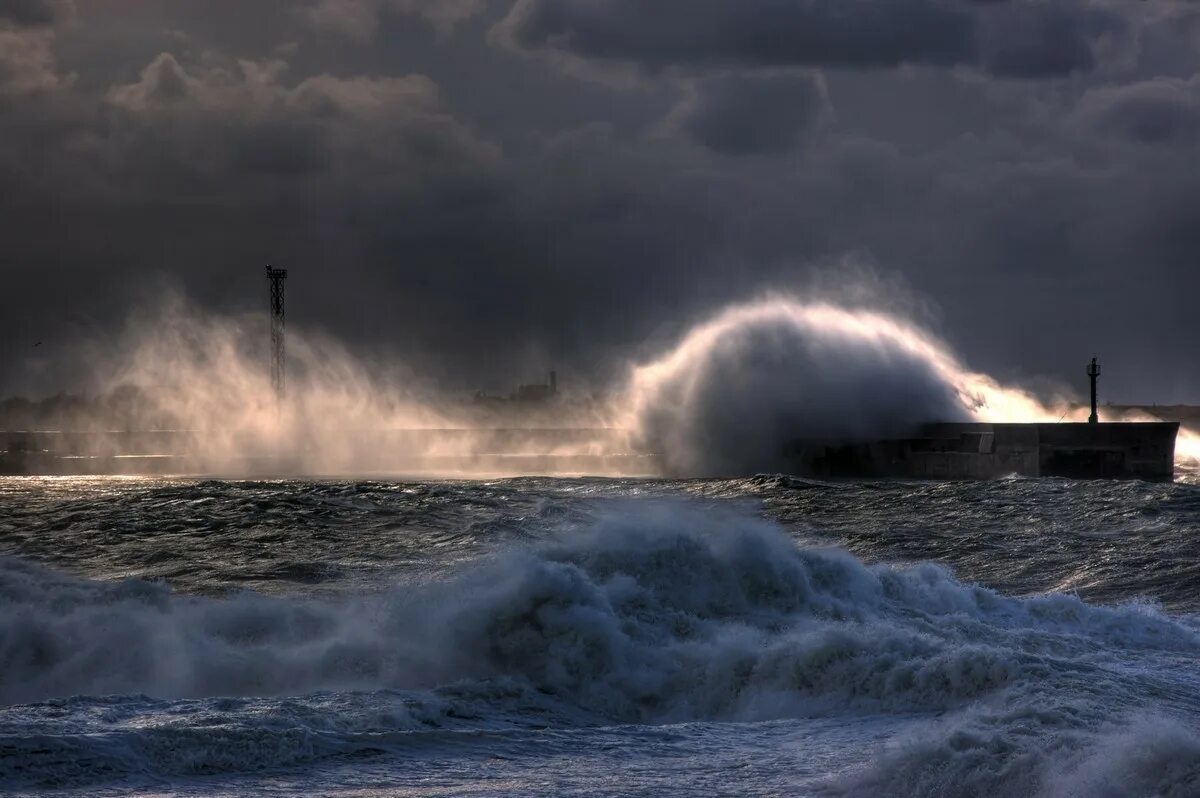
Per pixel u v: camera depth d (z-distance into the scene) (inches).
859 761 1626.5
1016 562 3595.0
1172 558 3521.2
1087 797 1350.9
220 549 3646.7
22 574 2733.8
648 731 1822.1
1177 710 1802.4
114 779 1494.8
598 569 2529.5
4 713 1697.8
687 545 2623.0
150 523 4133.9
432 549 3614.7
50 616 2326.5
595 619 2201.0
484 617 2222.0
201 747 1594.5
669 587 2507.4
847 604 2556.6
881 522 4372.5
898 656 2030.0
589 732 1809.8
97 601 2487.7
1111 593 3169.3
